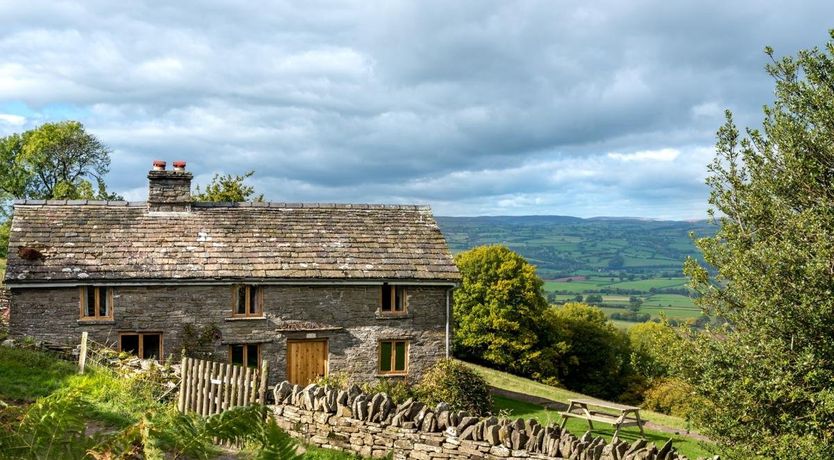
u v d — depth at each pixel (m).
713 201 16.17
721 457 14.92
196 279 24.56
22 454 5.97
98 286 24.03
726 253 15.51
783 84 15.61
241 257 25.83
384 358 26.78
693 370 15.32
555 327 55.75
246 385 14.80
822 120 14.80
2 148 70.06
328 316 26.06
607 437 23.20
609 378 59.00
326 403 15.02
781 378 13.08
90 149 72.00
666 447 12.57
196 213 27.62
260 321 25.34
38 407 6.43
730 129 16.05
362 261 26.84
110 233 25.80
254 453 11.47
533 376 52.88
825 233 13.52
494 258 52.94
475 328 52.38
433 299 27.28
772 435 13.58
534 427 13.70
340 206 29.83
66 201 26.89
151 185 27.30
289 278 25.41
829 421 12.99
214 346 24.94
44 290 23.59
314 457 13.55
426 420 14.25
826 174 15.02
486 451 13.59
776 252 13.66
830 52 15.25
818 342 13.38
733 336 14.83
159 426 6.67
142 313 24.38
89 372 17.27
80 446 6.07
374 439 14.51
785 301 13.41
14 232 24.95
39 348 21.08
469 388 25.08
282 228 27.77
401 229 29.17
